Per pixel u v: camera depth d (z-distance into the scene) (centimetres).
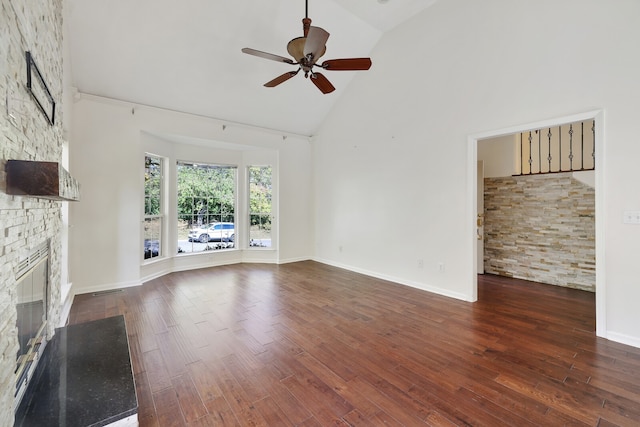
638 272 243
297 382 200
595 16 262
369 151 490
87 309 331
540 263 451
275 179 592
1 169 108
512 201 482
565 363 221
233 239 596
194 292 397
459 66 364
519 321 300
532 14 301
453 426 160
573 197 418
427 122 402
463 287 367
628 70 245
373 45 466
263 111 518
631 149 245
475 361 225
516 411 171
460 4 361
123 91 400
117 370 178
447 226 381
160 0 321
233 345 251
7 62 115
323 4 381
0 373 109
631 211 245
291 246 603
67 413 141
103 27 326
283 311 329
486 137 343
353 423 162
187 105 455
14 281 127
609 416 166
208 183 561
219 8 346
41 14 172
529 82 304
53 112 205
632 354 232
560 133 462
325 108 559
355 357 232
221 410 172
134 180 421
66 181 140
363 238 505
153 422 162
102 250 400
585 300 365
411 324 294
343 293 395
